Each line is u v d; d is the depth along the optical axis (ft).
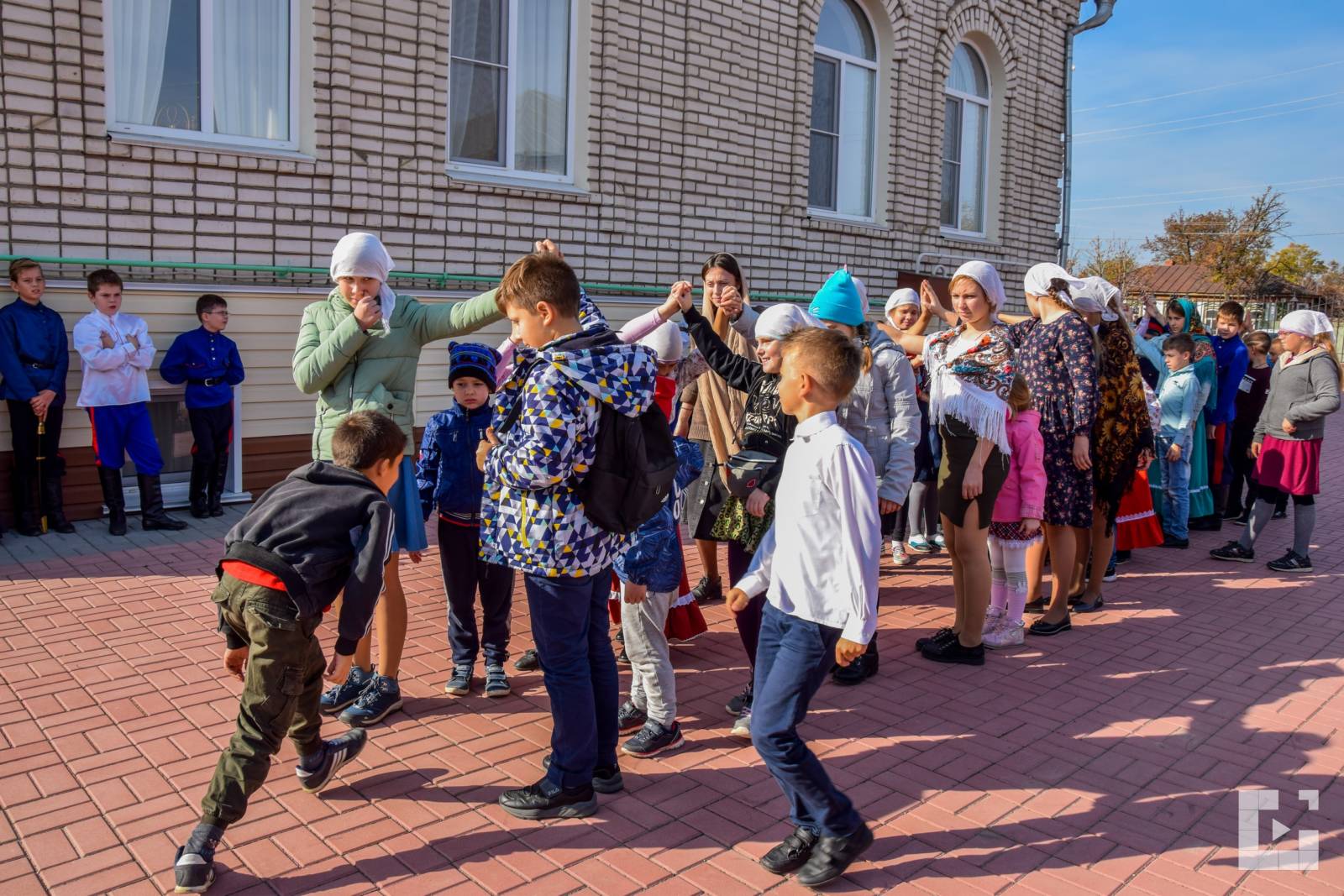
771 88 34.83
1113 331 19.56
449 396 28.48
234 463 24.99
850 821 10.44
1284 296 157.69
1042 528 20.18
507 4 29.04
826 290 15.52
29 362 21.31
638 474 10.86
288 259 25.05
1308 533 23.91
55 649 16.08
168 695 14.46
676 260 32.91
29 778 12.05
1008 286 46.78
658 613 13.24
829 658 10.55
